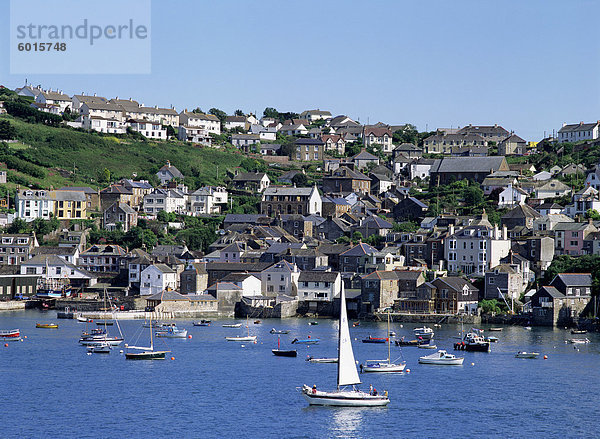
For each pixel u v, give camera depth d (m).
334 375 193.62
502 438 150.12
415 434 151.62
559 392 179.25
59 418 158.75
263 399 172.38
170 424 155.62
